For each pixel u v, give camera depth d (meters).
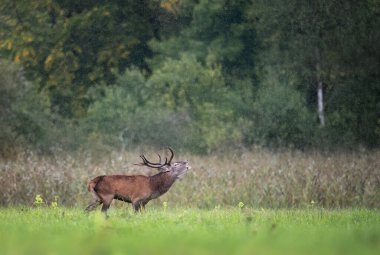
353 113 152.75
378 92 154.00
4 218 52.47
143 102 150.50
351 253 33.84
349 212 64.62
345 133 146.50
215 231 43.16
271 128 142.75
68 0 178.75
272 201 78.88
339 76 155.12
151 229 44.38
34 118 123.38
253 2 167.12
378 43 154.25
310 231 44.47
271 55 161.88
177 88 149.38
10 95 122.00
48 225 46.81
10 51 177.00
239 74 173.12
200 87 149.62
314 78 157.50
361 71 154.25
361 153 124.44
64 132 126.31
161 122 139.50
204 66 170.50
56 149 119.50
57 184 77.94
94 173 83.56
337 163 95.50
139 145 139.00
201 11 172.50
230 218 53.25
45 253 32.88
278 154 117.56
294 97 145.50
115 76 172.00
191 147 137.12
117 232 42.06
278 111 143.62
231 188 80.31
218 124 141.25
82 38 172.88
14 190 77.25
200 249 34.19
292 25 158.38
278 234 41.53
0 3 175.75
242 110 147.00
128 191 62.09
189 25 179.50
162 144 138.75
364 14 155.75
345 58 154.88
